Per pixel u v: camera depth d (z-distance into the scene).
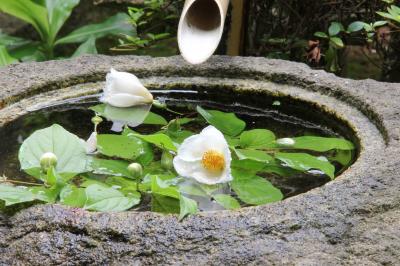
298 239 1.36
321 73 1.76
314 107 1.71
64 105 1.71
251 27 2.14
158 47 2.48
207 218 1.38
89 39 2.33
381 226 1.39
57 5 2.37
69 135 1.55
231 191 1.49
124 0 2.55
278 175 1.54
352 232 1.38
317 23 2.11
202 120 1.69
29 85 1.71
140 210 1.44
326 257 1.34
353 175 1.47
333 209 1.40
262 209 1.40
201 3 1.70
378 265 1.34
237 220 1.38
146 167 1.54
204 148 1.50
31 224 1.38
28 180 1.51
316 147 1.58
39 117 1.67
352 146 1.59
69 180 1.50
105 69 1.77
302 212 1.39
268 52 2.15
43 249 1.35
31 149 1.53
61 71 1.76
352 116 1.66
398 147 1.54
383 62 2.22
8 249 1.36
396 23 2.12
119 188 1.48
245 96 1.76
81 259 1.35
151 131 1.64
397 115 1.62
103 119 1.67
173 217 1.38
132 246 1.35
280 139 1.59
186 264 1.33
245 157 1.55
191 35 1.67
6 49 2.36
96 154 1.56
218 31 1.67
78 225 1.37
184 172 1.50
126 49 2.24
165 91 1.77
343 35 2.14
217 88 1.77
